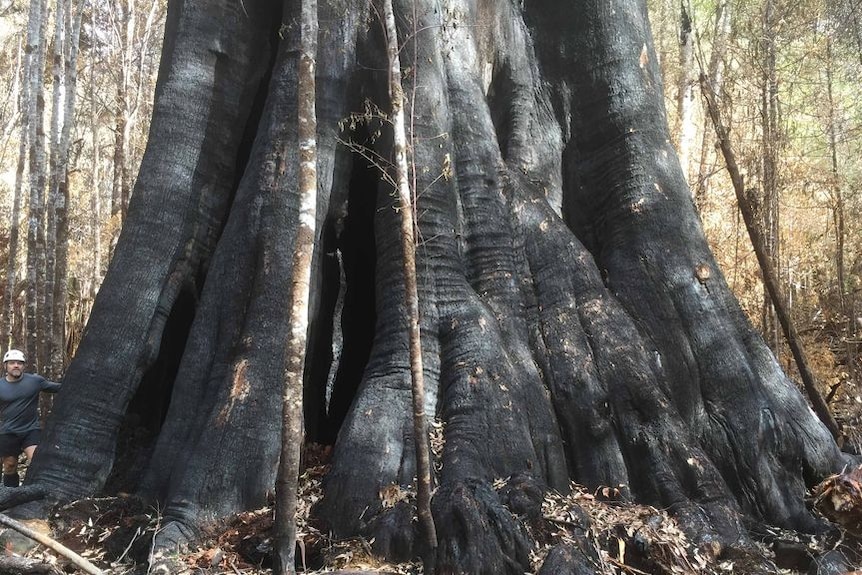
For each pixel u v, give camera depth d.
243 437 6.65
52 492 6.89
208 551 6.00
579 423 7.21
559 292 7.77
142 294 7.60
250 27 8.50
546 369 7.44
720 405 7.70
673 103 21.50
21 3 22.92
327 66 7.84
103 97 24.11
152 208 7.84
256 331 7.04
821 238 16.84
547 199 8.70
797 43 16.00
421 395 5.46
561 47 9.38
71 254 23.05
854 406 11.06
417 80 7.67
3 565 5.51
